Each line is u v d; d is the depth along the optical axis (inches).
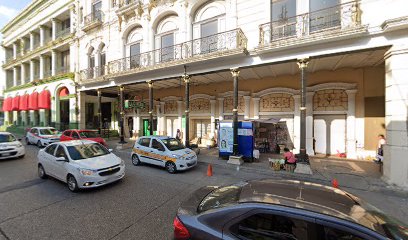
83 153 255.4
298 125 442.9
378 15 271.9
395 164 250.7
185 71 425.4
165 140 345.4
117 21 579.8
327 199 93.1
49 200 206.1
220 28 420.2
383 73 381.1
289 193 99.3
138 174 304.2
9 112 1178.0
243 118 514.3
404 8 259.0
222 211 93.5
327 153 428.8
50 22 844.0
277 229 82.0
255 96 490.6
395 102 254.8
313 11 323.6
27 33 961.5
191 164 323.0
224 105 548.7
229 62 379.9
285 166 315.3
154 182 266.1
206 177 292.5
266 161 382.0
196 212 103.4
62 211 182.1
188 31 449.4
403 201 212.5
